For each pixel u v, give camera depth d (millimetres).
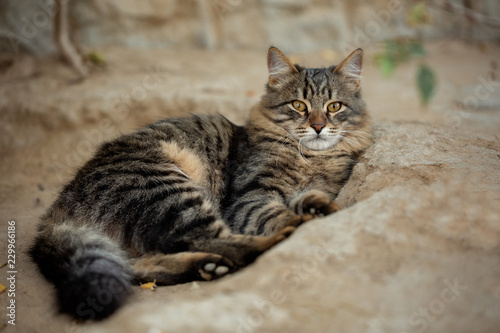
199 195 1059
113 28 1720
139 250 1034
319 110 1124
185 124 1151
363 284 901
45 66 1602
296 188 1121
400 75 1788
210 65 1705
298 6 1923
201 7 1807
